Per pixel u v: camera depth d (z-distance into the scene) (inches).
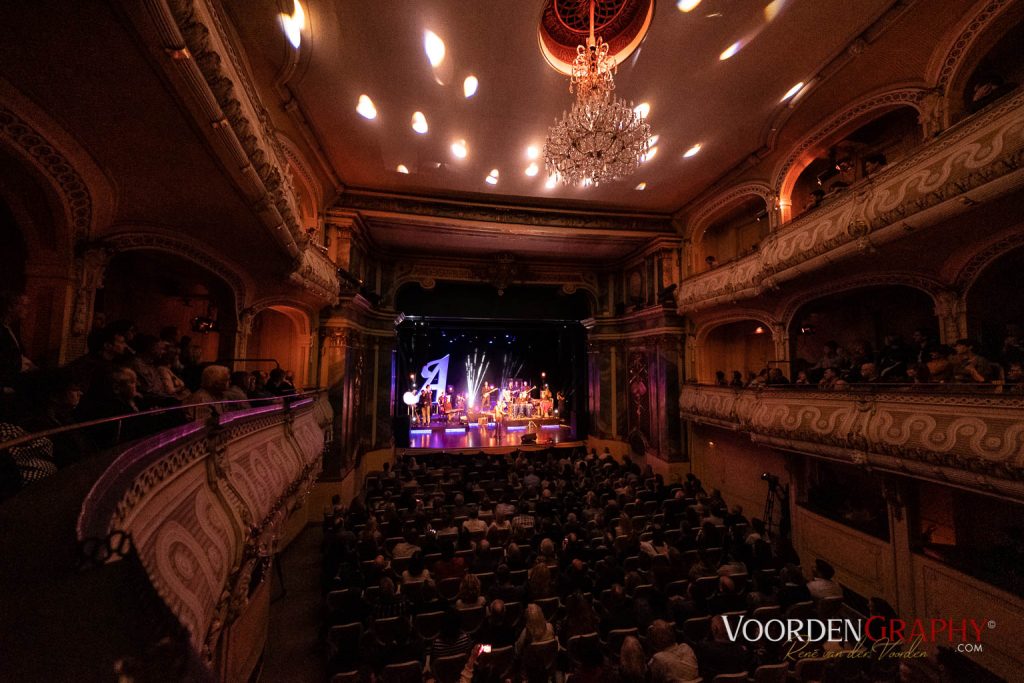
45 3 104.1
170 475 96.7
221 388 151.9
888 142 382.3
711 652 181.3
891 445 257.9
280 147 233.0
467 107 343.6
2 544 49.2
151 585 47.1
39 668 36.9
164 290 350.0
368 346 602.5
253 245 266.7
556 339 935.0
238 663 195.5
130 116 149.1
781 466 442.3
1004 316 288.8
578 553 274.5
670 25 272.4
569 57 302.7
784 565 257.3
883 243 274.8
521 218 550.0
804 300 408.5
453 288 694.5
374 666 177.0
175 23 114.0
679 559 264.8
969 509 297.1
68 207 182.1
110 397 113.3
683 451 571.5
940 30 273.6
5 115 142.4
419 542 295.0
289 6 242.4
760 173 446.0
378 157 425.4
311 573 346.3
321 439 312.8
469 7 252.2
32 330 183.5
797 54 299.0
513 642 211.5
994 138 203.9
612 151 264.2
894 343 318.0
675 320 579.2
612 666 187.6
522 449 686.5
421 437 786.8
